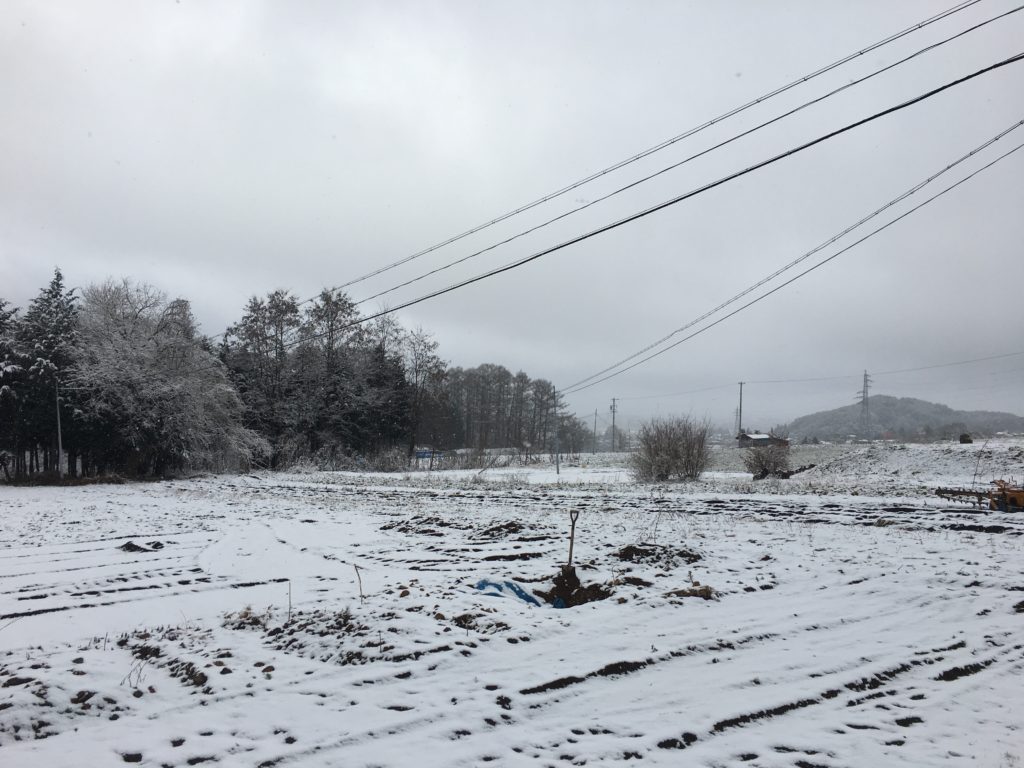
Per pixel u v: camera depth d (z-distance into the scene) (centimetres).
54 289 4238
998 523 1558
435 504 2250
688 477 3347
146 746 473
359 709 529
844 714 523
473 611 769
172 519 1930
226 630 762
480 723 505
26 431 3888
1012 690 572
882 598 875
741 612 805
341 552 1287
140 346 4003
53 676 590
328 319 5509
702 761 448
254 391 5016
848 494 2436
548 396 10738
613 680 591
